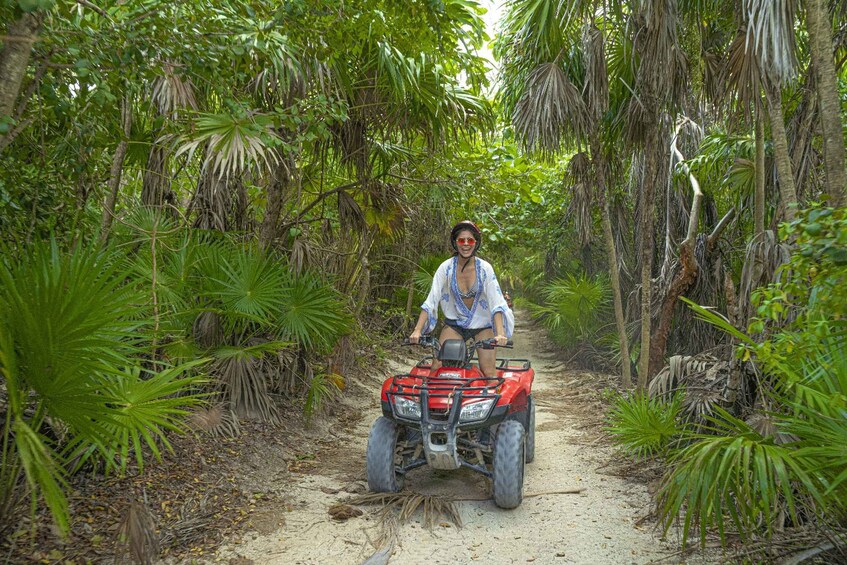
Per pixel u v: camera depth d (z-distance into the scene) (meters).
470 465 4.35
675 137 8.04
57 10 3.39
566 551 3.56
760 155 5.04
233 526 3.80
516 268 20.02
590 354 10.99
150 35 3.36
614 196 9.99
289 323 5.61
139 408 3.12
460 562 3.43
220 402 5.65
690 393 5.13
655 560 3.41
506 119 8.48
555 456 5.64
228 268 5.38
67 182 4.45
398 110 6.75
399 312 12.38
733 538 3.53
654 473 4.90
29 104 3.79
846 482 2.58
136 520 3.13
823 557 3.00
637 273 9.36
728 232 7.85
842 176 3.41
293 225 6.82
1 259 2.75
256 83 5.05
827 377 2.69
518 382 4.55
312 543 3.63
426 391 4.24
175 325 4.68
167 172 6.06
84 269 2.75
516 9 7.19
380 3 4.46
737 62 4.88
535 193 13.16
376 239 8.95
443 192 9.66
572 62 7.74
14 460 2.89
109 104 3.69
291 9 3.71
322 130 4.54
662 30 5.66
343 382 7.70
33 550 3.08
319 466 5.21
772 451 2.61
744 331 4.72
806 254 2.52
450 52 5.29
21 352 2.56
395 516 4.04
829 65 3.46
